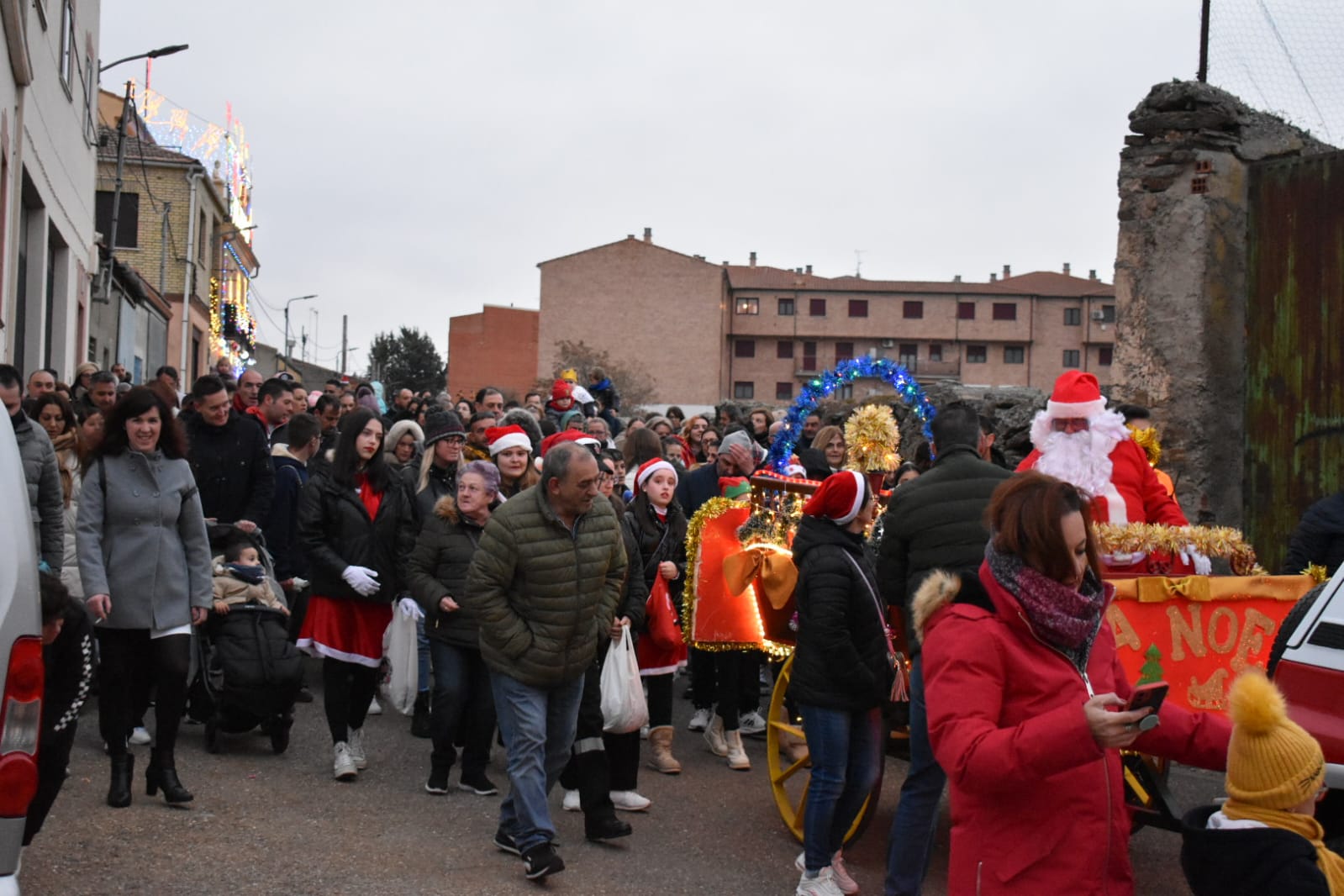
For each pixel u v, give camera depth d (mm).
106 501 6281
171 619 6363
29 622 4074
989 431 7980
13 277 14375
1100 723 2828
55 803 6359
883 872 6113
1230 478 10172
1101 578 3291
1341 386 9703
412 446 8820
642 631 7695
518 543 5766
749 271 84000
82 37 19984
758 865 6141
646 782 7570
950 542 5312
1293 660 4664
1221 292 10180
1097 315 80688
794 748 8055
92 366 11758
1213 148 10219
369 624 7348
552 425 12688
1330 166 9812
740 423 14719
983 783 2975
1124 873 3141
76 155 19859
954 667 3143
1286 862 2879
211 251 43062
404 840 6230
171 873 5539
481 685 7109
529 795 5695
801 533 5773
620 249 75938
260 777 7203
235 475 8711
